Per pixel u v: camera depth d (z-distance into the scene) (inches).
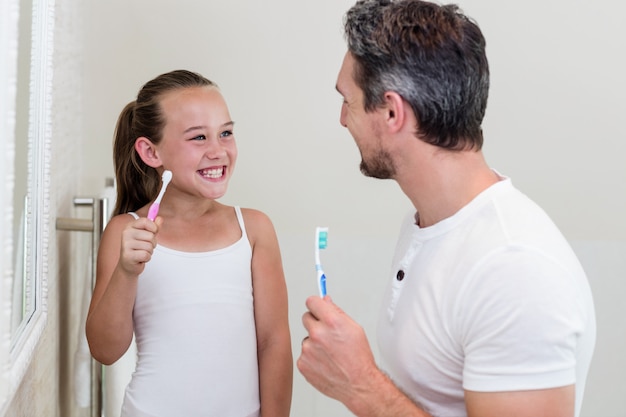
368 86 39.6
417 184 40.4
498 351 35.4
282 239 86.7
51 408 57.7
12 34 31.2
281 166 85.7
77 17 75.0
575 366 37.3
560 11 84.4
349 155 86.0
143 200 58.0
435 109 38.4
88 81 81.3
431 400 40.2
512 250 36.1
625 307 87.3
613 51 84.8
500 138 86.2
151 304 52.2
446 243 39.4
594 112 85.7
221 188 53.4
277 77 84.4
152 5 81.8
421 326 39.3
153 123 53.3
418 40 38.2
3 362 33.3
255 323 55.9
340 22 84.0
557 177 86.6
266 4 83.4
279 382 55.0
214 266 53.4
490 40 84.9
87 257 75.8
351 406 38.7
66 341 66.5
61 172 62.1
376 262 87.3
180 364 51.5
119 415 63.9
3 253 31.9
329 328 38.2
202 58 83.1
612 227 87.2
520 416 34.8
